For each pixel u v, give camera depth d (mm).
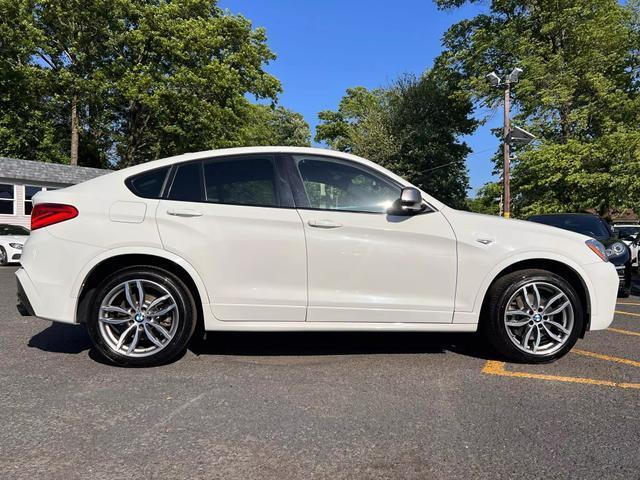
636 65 20969
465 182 31438
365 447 2578
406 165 29703
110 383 3479
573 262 3967
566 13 20750
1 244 13727
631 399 3273
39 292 3697
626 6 22297
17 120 29172
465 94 24266
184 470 2338
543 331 4012
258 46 30516
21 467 2344
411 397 3279
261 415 2967
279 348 4453
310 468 2369
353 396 3289
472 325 3930
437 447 2582
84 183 3900
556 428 2818
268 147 4039
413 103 30547
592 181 16906
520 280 3912
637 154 16391
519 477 2299
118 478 2260
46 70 26953
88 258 3686
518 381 3613
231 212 3789
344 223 3830
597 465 2412
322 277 3812
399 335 4988
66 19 26172
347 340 4770
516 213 21172
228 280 3762
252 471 2338
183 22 26547
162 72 26734
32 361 3971
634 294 9094
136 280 3725
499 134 23172
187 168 3910
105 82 26438
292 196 3893
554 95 19406
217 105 27422
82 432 2719
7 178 20672
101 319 3729
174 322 3781
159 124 29453
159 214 3740
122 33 26734
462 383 3561
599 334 5188
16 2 25188
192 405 3105
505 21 24453
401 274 3863
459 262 3896
